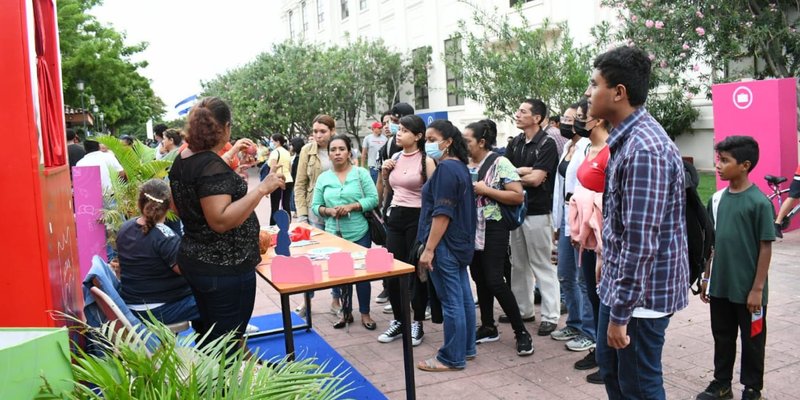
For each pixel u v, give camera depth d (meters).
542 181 5.33
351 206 5.79
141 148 7.70
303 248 4.88
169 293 4.17
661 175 2.53
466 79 13.33
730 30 11.15
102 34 29.14
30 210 2.46
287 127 26.05
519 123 5.59
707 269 3.93
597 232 3.81
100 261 3.94
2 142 2.43
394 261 4.21
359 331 5.79
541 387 4.34
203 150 3.37
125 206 6.73
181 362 2.31
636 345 2.75
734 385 4.18
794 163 9.31
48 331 2.06
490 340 5.30
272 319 6.11
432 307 5.47
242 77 27.98
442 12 22.12
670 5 11.34
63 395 2.01
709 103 13.91
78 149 8.16
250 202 3.30
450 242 4.57
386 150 6.86
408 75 24.31
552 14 16.33
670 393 4.11
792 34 10.91
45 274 2.48
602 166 3.88
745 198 3.70
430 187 4.66
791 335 5.02
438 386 4.43
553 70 11.94
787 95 9.02
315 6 33.66
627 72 2.62
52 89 2.96
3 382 1.86
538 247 5.43
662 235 2.64
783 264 7.28
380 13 26.39
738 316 3.82
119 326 3.45
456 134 4.66
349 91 25.11
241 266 3.42
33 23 2.53
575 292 5.15
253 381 2.37
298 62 25.95
